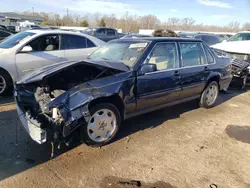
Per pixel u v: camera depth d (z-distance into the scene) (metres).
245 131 4.64
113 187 2.88
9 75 6.00
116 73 3.88
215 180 3.11
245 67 7.84
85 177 3.03
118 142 3.93
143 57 4.16
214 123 4.97
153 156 3.58
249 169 3.39
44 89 3.81
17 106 3.79
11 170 3.08
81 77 4.11
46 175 3.02
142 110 4.28
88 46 7.24
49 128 3.18
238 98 7.05
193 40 5.21
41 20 53.16
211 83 5.67
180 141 4.09
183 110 5.62
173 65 4.66
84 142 3.62
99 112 3.63
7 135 3.98
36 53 6.32
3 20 45.09
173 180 3.07
